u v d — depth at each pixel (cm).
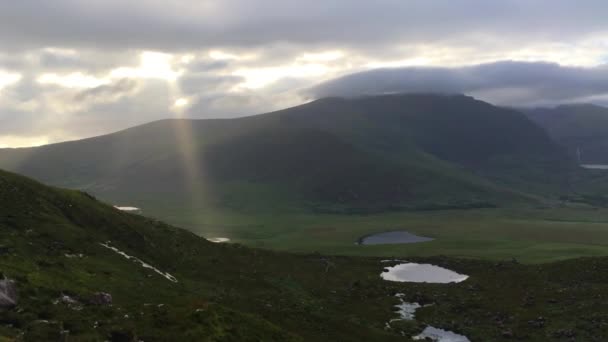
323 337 5669
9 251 4772
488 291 8994
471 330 6819
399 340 6294
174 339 3497
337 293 8712
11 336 2778
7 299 3247
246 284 7838
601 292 8038
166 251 8088
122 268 5800
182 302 4619
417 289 9244
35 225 6097
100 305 3856
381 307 8050
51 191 7969
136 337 3362
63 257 5350
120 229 7856
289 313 6300
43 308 3334
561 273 9612
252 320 4566
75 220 7331
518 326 6919
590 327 6544
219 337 3756
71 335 3089
